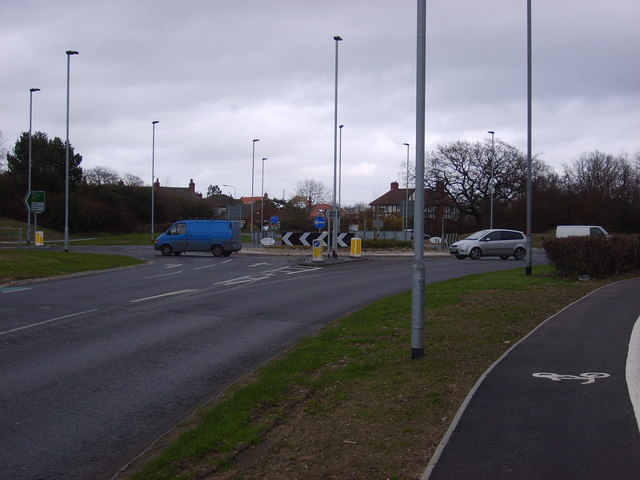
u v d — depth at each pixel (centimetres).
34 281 2097
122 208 7962
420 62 855
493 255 3500
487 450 498
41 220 6925
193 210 8906
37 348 998
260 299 1644
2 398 725
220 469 489
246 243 6247
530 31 2098
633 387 682
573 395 654
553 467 462
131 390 768
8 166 7288
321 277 2292
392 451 513
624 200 6188
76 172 7656
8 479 499
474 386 693
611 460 474
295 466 489
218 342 1073
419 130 856
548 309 1305
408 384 726
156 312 1397
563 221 6475
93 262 2720
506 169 6944
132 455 554
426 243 5216
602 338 974
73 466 528
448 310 1315
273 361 905
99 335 1116
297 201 10250
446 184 7069
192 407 701
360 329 1131
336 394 698
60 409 687
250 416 626
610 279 1930
